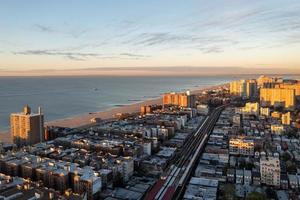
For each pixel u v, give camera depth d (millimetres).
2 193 188875
